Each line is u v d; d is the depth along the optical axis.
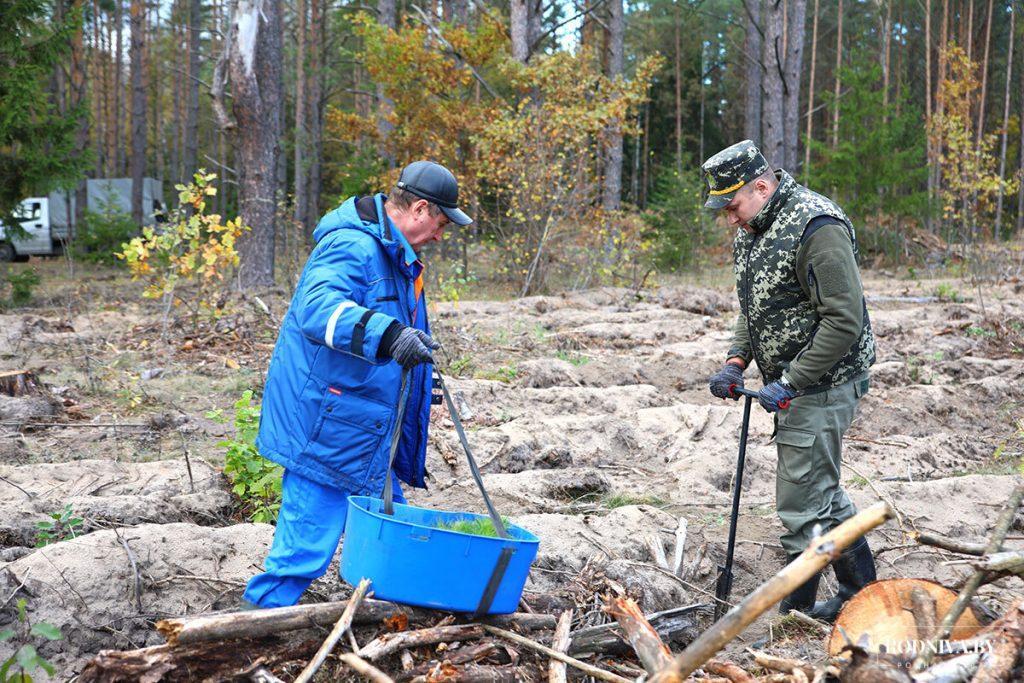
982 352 9.99
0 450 5.66
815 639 3.61
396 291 3.19
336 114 22.58
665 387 8.30
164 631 2.76
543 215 15.34
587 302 13.40
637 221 16.72
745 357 4.08
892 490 5.36
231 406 7.09
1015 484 5.54
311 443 3.02
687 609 3.73
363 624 3.06
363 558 2.96
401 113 19.23
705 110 43.00
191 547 3.75
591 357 9.22
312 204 31.95
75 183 14.45
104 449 5.87
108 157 41.62
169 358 8.64
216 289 12.05
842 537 2.18
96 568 3.51
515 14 16.64
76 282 16.28
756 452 6.27
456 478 5.50
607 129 16.28
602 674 2.96
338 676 2.94
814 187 21.55
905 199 20.47
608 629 3.33
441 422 6.43
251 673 2.87
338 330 2.90
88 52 35.25
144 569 3.58
